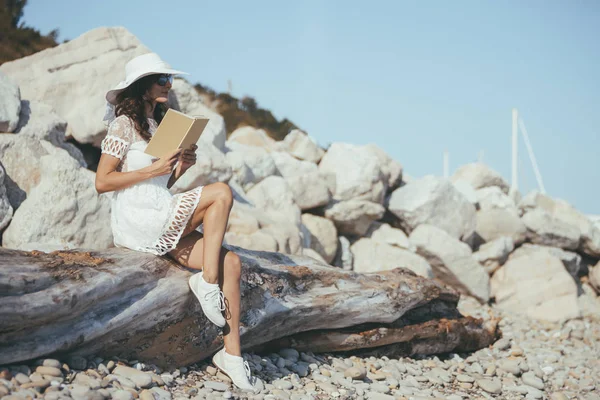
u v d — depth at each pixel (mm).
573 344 9172
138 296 3814
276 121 23828
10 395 2908
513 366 6379
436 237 10883
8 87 6707
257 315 4598
